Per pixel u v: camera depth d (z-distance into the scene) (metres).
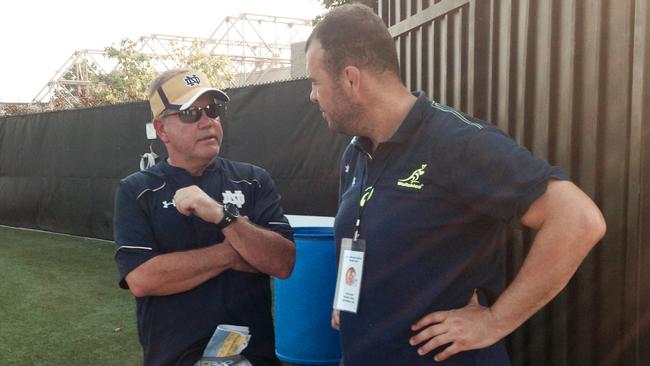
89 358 3.52
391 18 3.51
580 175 1.94
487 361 1.36
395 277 1.36
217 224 1.83
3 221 9.66
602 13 1.82
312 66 1.43
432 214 1.32
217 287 1.91
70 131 8.06
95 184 7.73
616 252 1.82
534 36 2.16
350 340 1.46
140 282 1.83
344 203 1.55
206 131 1.96
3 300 4.88
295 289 3.15
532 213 1.22
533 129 2.17
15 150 9.27
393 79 1.40
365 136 1.47
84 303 4.75
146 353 1.92
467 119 1.35
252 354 1.94
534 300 1.22
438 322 1.30
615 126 1.79
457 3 2.62
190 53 19.95
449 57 2.76
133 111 6.97
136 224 1.89
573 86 1.95
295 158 5.14
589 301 1.94
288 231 2.09
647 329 1.71
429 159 1.32
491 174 1.24
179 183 1.97
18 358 3.53
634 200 1.72
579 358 1.99
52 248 7.29
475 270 1.34
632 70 1.72
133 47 19.59
